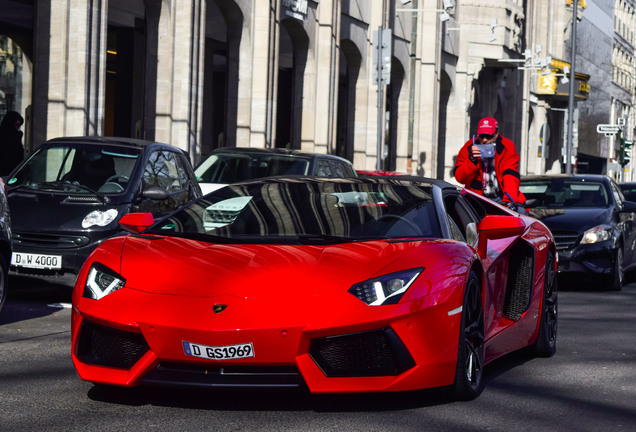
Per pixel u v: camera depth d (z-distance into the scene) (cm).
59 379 571
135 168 986
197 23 1958
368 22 2995
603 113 7206
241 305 477
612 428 489
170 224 590
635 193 2045
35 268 903
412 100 3450
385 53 1767
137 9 2209
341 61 3212
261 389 480
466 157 1003
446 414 503
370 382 483
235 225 579
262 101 2278
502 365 673
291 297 480
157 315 480
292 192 623
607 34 7262
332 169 1440
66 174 978
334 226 572
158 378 486
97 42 1609
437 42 3503
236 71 2250
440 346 502
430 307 496
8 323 793
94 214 914
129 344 495
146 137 1905
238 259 514
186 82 1925
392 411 504
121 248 541
